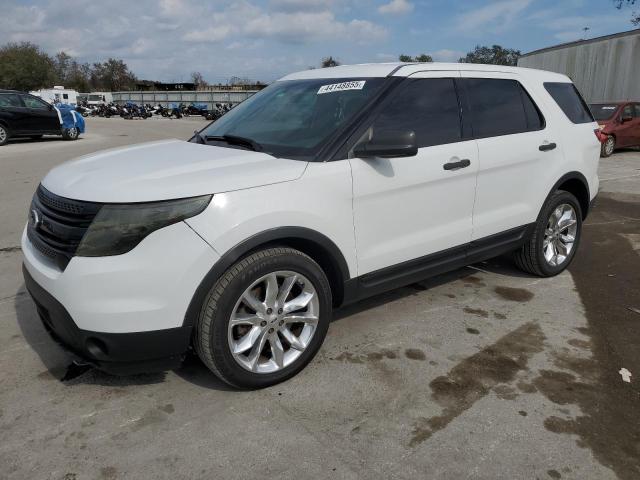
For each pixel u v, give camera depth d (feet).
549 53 69.41
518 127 13.75
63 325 8.54
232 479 7.52
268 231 8.96
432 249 11.92
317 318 10.01
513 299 14.03
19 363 10.50
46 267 8.87
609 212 24.77
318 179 9.66
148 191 8.32
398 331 12.06
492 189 13.00
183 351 8.79
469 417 8.95
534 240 14.79
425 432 8.56
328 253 10.00
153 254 8.20
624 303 13.88
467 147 12.20
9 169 36.91
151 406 9.18
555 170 14.58
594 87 59.47
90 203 8.36
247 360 9.38
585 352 11.25
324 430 8.57
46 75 195.72
